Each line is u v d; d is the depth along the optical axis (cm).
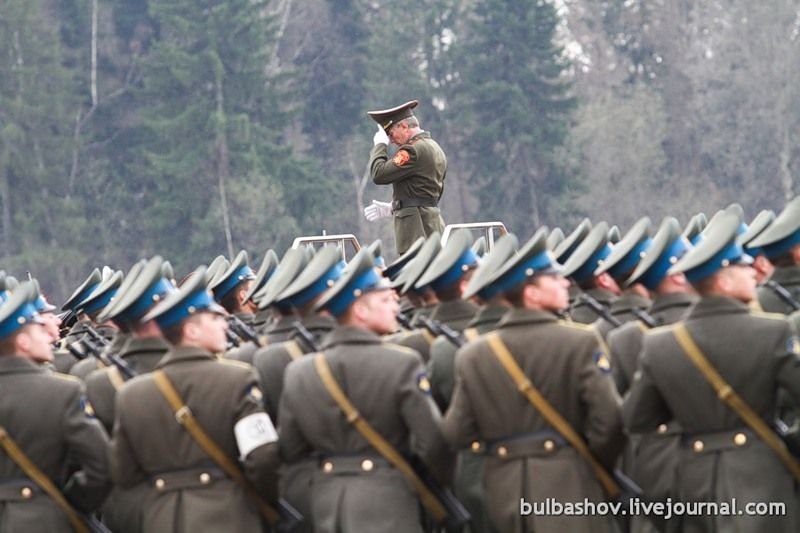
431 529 2836
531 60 18775
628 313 3091
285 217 17650
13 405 2722
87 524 2781
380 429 2661
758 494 2578
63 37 19538
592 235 3278
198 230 17738
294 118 18800
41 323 2784
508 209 18850
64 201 18075
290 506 2817
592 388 2605
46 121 18425
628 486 2675
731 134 19912
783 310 3030
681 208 19400
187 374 2688
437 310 3053
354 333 2694
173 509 2684
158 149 18388
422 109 19075
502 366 2645
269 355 3027
